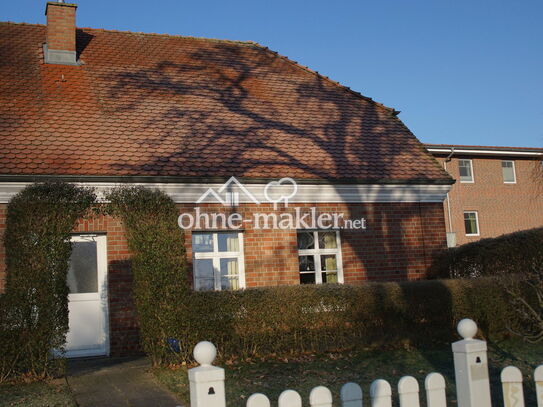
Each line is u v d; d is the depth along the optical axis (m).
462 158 29.31
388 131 15.55
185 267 9.44
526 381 7.62
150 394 7.60
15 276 8.41
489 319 10.36
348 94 16.88
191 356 9.10
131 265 10.49
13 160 10.98
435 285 10.26
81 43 15.53
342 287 9.88
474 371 4.15
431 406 3.96
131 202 9.52
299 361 9.16
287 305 9.49
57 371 8.71
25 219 8.59
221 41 17.97
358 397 3.73
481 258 12.99
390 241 13.63
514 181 30.19
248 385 7.74
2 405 6.95
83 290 11.20
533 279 10.62
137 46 16.19
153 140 12.62
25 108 12.48
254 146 13.36
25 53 14.36
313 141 14.22
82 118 12.68
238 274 12.41
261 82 16.22
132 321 11.20
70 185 9.20
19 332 8.30
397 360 9.10
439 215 14.16
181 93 14.55
